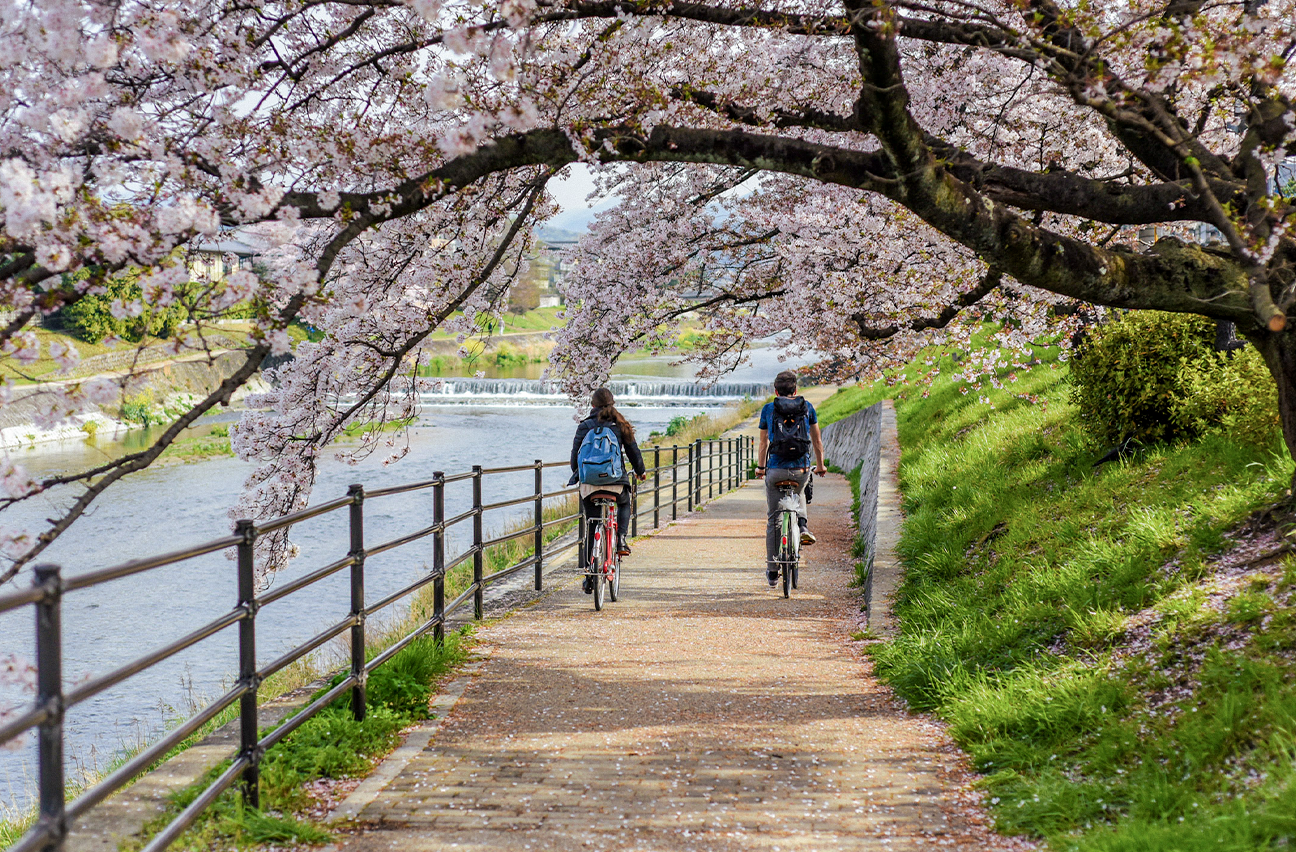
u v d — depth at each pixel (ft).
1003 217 14.48
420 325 22.43
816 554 38.91
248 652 11.70
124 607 50.16
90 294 11.14
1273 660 11.98
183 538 67.87
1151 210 16.11
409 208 13.92
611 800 12.26
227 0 14.89
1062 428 29.84
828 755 14.10
